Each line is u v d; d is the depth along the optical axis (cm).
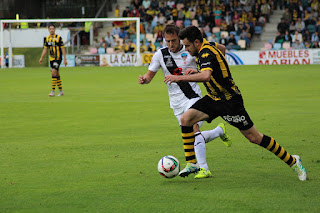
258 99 2258
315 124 1539
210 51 855
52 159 1106
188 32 870
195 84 1065
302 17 5728
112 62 5506
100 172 970
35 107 2141
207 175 912
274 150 875
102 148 1229
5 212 714
